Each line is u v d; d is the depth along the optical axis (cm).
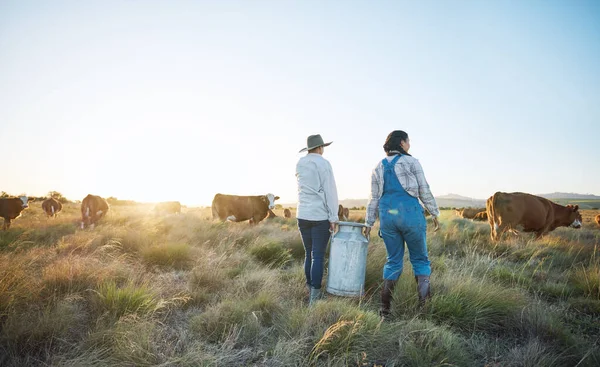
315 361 264
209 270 481
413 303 370
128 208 2861
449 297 368
